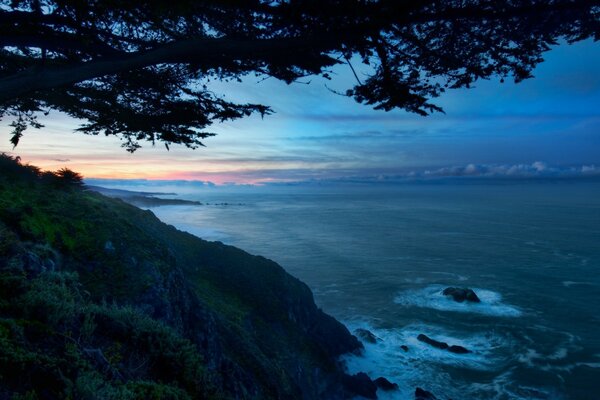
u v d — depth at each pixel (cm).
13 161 1345
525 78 547
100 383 474
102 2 423
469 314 4606
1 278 590
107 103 592
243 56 520
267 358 1942
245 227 15600
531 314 4572
